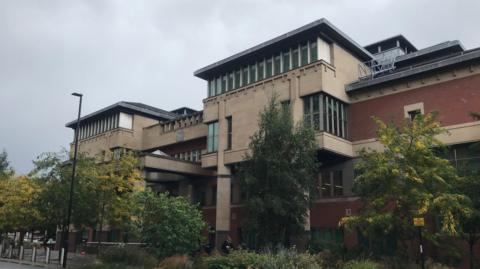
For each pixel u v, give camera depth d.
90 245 34.53
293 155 21.53
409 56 32.06
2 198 34.69
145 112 45.72
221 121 33.84
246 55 32.41
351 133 29.19
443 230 17.59
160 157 35.25
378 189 19.36
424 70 25.84
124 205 27.78
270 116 22.55
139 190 26.42
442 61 25.20
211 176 37.88
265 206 20.33
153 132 44.78
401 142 19.72
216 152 33.94
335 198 28.55
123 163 29.52
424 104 26.09
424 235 18.47
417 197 17.55
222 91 34.66
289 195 20.91
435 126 19.77
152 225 22.17
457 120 24.59
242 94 32.62
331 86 28.39
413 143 19.61
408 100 26.89
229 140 33.38
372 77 30.70
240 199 33.62
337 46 29.95
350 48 31.00
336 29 28.91
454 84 25.14
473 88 24.36
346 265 17.91
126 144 43.97
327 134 27.03
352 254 20.30
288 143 21.62
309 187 21.55
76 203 26.81
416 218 16.45
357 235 26.36
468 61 24.42
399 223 18.30
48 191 27.89
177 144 42.34
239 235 33.03
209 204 37.53
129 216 27.61
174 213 22.50
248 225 21.22
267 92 30.66
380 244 21.83
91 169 28.70
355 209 27.36
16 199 32.81
